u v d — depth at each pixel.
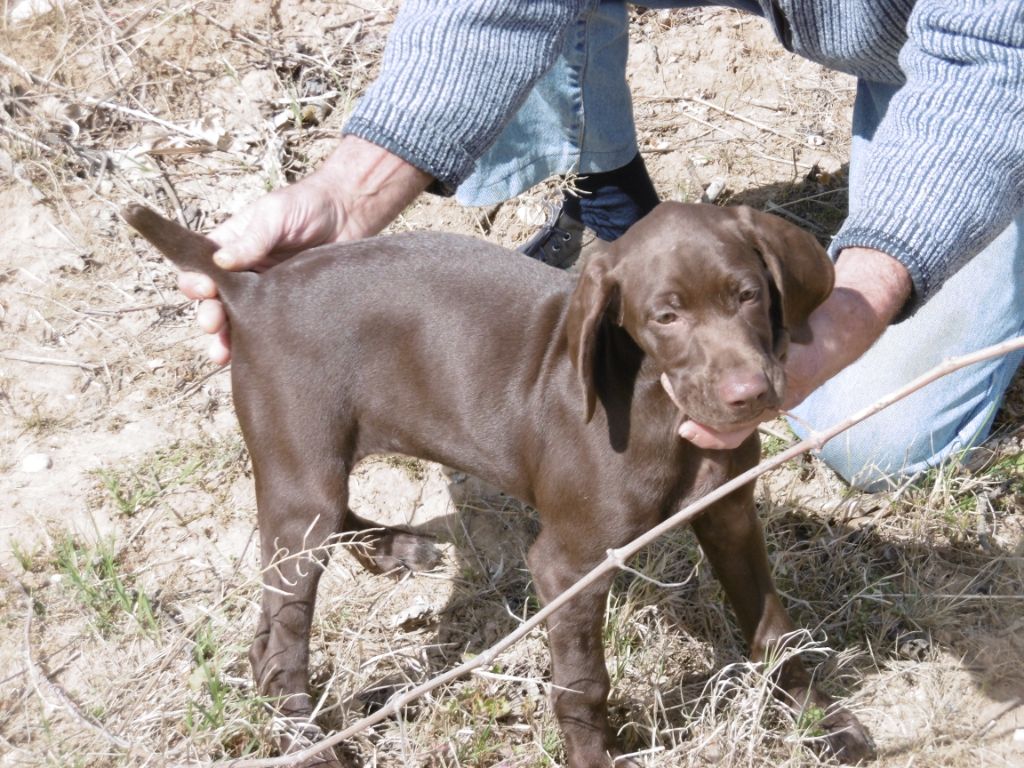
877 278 1.54
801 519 1.91
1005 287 1.90
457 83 1.67
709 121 2.34
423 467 1.95
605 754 1.63
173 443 1.96
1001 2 1.56
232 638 1.74
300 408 1.65
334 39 2.42
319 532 1.66
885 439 1.93
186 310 2.10
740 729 1.64
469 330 1.64
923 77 1.59
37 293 2.10
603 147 2.03
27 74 2.33
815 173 2.26
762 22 2.41
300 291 1.66
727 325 1.48
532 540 1.89
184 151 2.27
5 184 2.20
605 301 1.51
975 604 1.82
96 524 1.88
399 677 1.76
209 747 1.64
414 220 2.20
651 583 1.79
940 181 1.55
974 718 1.71
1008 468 1.96
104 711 1.68
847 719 1.69
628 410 1.57
